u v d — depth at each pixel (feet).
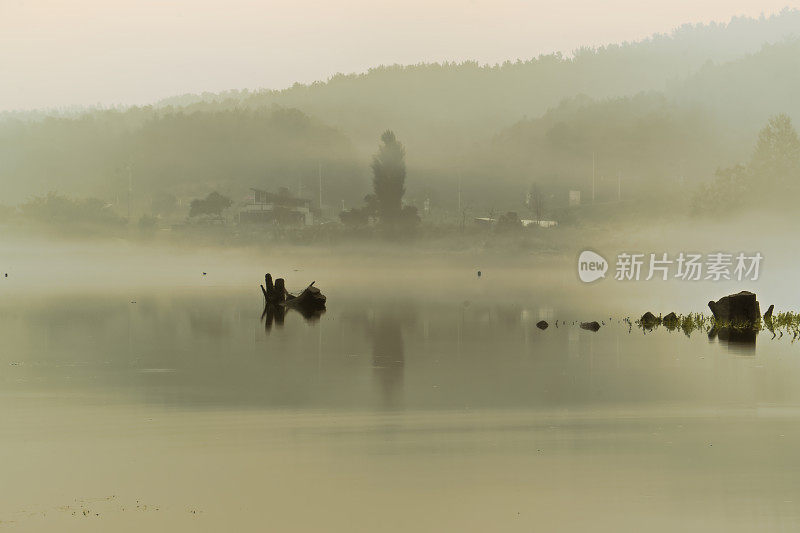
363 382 211.82
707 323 344.28
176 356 264.11
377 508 110.93
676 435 150.30
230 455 137.59
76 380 216.33
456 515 107.65
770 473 125.08
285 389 201.77
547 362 244.42
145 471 128.26
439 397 189.57
